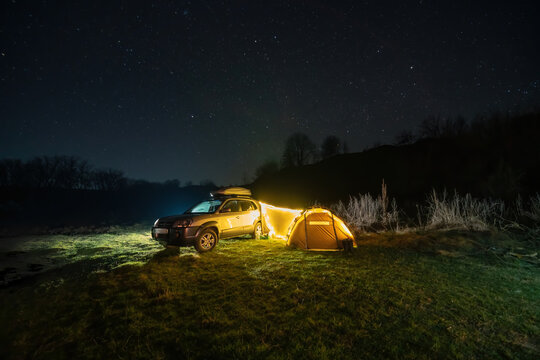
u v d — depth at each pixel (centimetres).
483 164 1709
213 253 743
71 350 318
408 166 2181
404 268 595
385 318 375
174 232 738
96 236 1180
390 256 699
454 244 794
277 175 4453
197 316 385
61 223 1936
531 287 483
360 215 1291
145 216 2491
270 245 852
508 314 387
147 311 402
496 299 433
